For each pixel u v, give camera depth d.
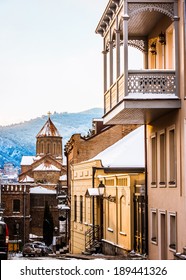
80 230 68.88
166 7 33.19
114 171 55.00
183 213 32.44
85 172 66.25
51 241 117.25
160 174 38.34
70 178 81.62
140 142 58.81
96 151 76.00
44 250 80.44
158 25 39.41
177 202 33.78
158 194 38.88
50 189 174.38
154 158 41.03
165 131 36.59
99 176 58.53
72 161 77.88
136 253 45.19
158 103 33.12
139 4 33.53
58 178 199.75
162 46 38.84
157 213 39.09
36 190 168.88
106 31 42.12
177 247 33.62
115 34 38.22
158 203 38.81
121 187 49.34
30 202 167.75
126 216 47.81
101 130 78.19
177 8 33.19
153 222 40.97
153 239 40.66
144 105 33.19
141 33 42.50
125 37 33.44
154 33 40.69
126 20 33.44
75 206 73.44
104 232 56.69
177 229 33.69
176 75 33.16
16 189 159.62
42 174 199.12
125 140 69.25
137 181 46.72
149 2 33.41
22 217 158.50
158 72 33.34
